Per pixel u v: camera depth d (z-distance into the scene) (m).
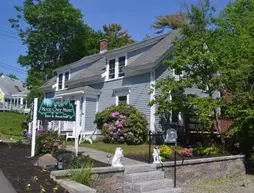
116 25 49.53
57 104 7.98
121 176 6.54
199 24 12.45
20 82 50.88
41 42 32.56
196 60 11.35
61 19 32.03
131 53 16.62
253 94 10.30
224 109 12.01
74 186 4.71
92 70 19.67
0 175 5.06
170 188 6.84
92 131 16.61
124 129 13.20
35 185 4.73
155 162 7.54
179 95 12.23
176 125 14.88
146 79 14.69
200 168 8.54
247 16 19.23
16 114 32.06
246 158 10.69
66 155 8.09
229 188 7.88
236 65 11.61
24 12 32.00
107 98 17.22
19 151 8.06
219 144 11.97
